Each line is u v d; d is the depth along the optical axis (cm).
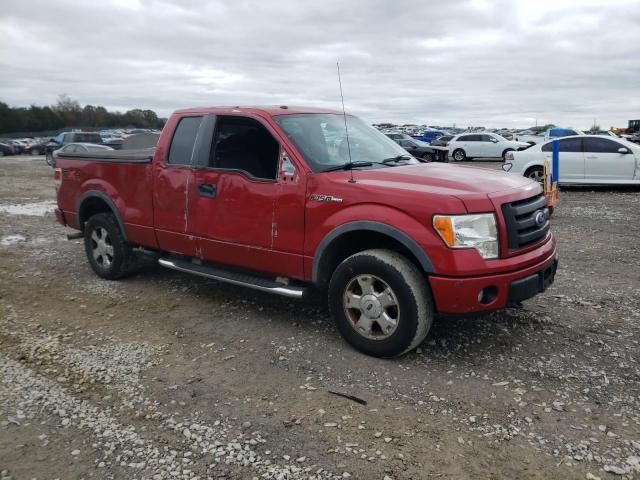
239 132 517
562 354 427
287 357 432
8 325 511
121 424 339
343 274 429
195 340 470
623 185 1574
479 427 329
